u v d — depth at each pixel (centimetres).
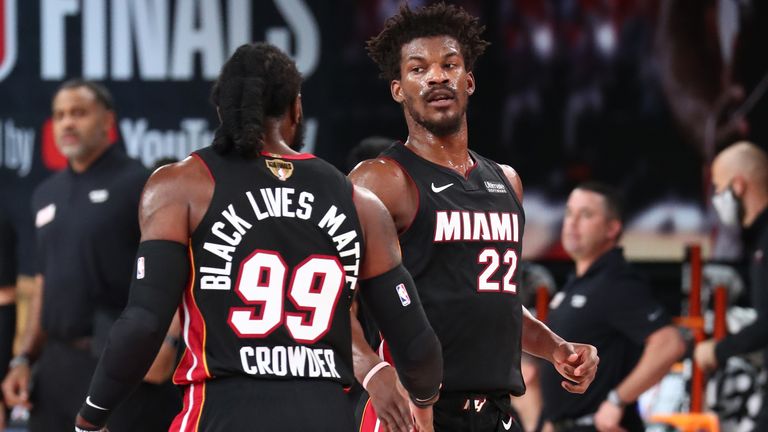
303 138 586
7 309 1093
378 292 551
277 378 516
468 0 1420
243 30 1427
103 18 1434
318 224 536
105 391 508
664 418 1109
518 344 657
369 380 618
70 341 964
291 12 1423
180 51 1431
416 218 636
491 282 639
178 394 901
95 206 963
